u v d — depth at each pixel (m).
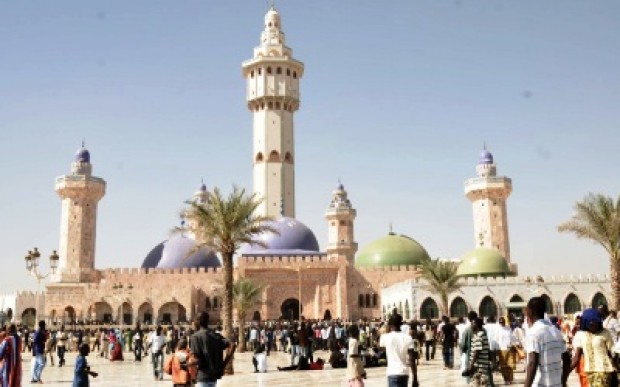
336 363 30.56
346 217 111.31
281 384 23.39
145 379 27.42
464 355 18.23
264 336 46.53
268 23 103.81
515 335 23.80
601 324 11.73
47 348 38.50
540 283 70.56
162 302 82.25
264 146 96.94
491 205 94.88
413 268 87.50
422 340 34.31
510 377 21.20
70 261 88.81
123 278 83.75
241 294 59.12
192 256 91.69
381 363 29.56
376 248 96.00
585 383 13.27
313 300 84.38
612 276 42.69
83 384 15.92
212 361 11.34
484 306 69.94
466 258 81.25
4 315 67.44
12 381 16.81
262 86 97.50
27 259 49.34
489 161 97.12
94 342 55.03
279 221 92.50
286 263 84.81
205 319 11.85
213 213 35.78
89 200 91.69
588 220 42.75
